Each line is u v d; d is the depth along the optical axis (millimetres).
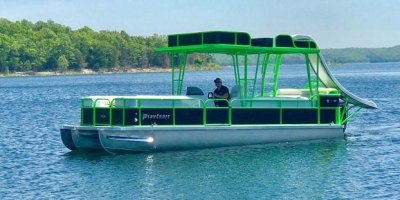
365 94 77938
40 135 38219
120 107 28188
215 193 22438
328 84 33938
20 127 43312
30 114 55000
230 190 22797
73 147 29688
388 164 26766
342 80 132875
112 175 25094
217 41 29047
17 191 23125
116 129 27812
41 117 51656
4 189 23438
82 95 90562
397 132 36406
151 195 22250
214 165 26469
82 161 27906
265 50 30312
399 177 24500
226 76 142375
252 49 29953
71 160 28266
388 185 23328
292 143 30891
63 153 30516
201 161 27156
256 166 26344
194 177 24594
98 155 28969
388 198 21656
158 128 28359
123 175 25031
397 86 99125
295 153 28766
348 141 32250
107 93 96188
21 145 33875
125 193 22516
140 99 28172
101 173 25469
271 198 21812
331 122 31875
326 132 31766
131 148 28219
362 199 21578
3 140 36094
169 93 91562
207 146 29297
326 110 31719
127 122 28125
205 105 29141
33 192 22953
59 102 73125
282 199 21672
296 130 30969
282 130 30656
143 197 22016
